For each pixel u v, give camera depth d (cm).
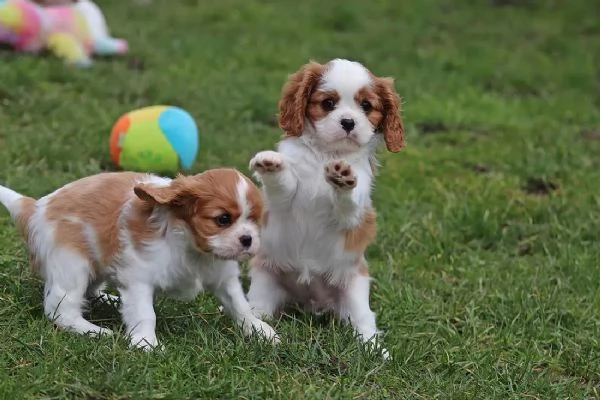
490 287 903
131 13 1947
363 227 784
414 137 1362
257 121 1351
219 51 1689
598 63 1864
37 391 613
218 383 640
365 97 766
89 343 673
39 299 748
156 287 688
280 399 636
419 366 732
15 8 1453
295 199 768
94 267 700
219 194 655
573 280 928
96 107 1261
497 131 1420
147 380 630
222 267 705
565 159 1270
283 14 2045
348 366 698
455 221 1049
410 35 1969
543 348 805
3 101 1265
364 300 788
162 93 1360
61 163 1081
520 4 2306
